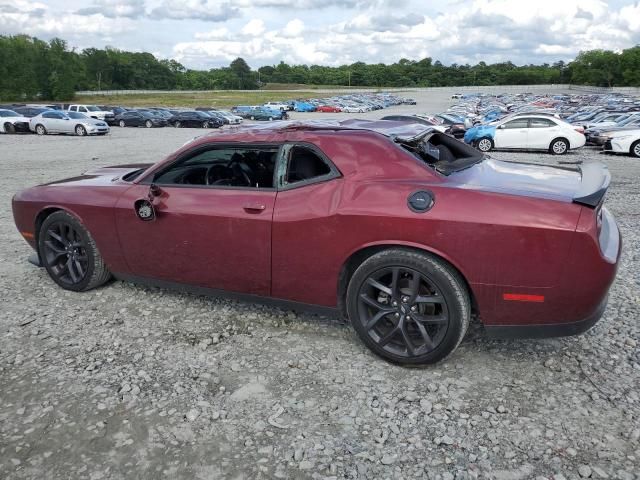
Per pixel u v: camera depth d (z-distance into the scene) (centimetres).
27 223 455
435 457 244
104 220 404
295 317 392
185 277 384
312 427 266
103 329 375
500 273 284
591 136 1956
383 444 253
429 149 361
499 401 286
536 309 288
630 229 679
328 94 12650
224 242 354
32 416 276
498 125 1877
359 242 310
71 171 1293
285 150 340
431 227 290
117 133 3064
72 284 439
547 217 275
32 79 9862
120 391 297
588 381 304
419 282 303
